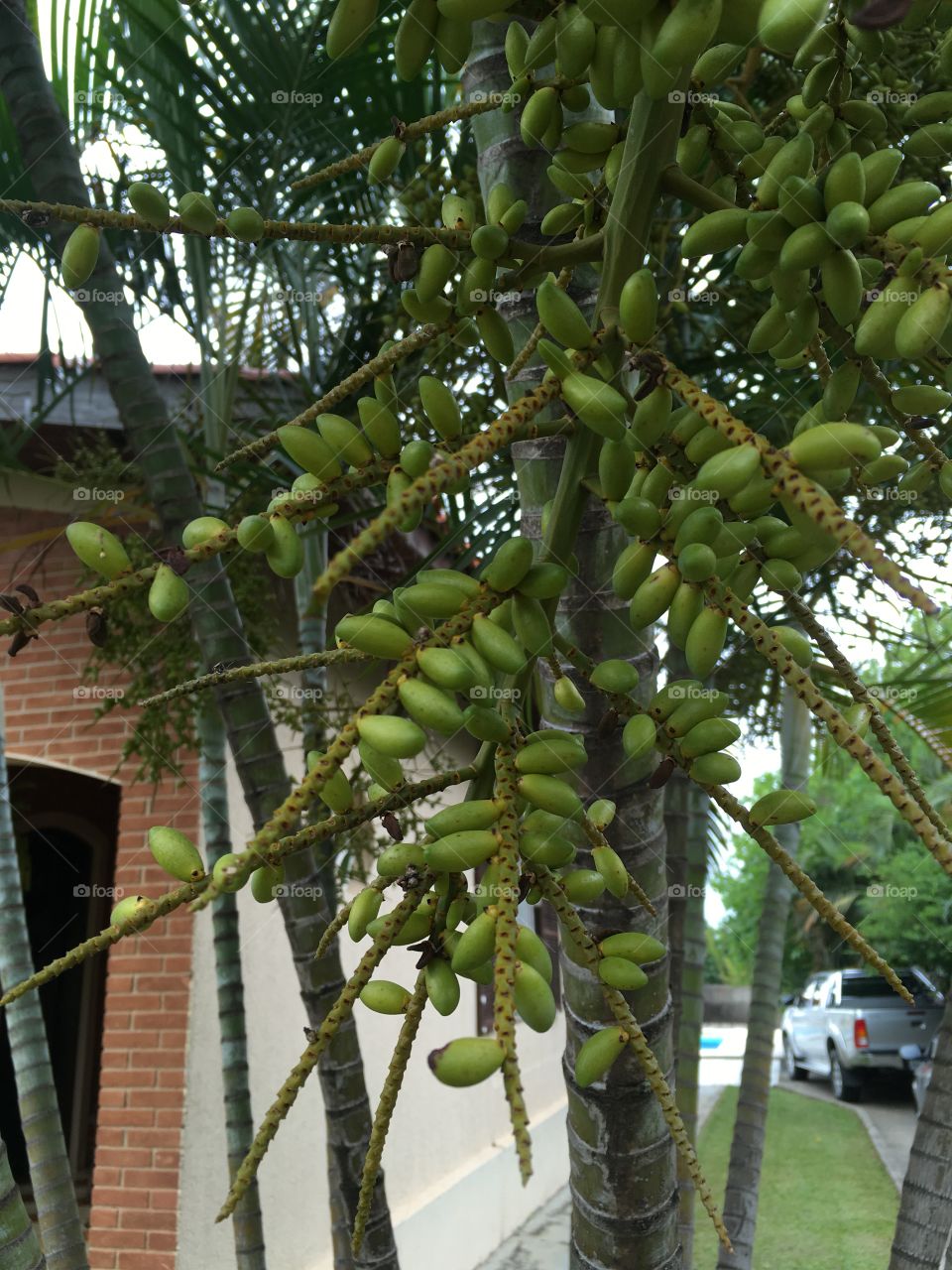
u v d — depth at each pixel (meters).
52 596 4.87
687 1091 3.49
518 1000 0.71
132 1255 4.04
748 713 3.96
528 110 0.97
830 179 0.77
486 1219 6.85
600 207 1.03
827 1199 8.19
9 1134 6.68
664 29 0.73
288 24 2.98
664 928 1.33
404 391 3.14
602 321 0.89
